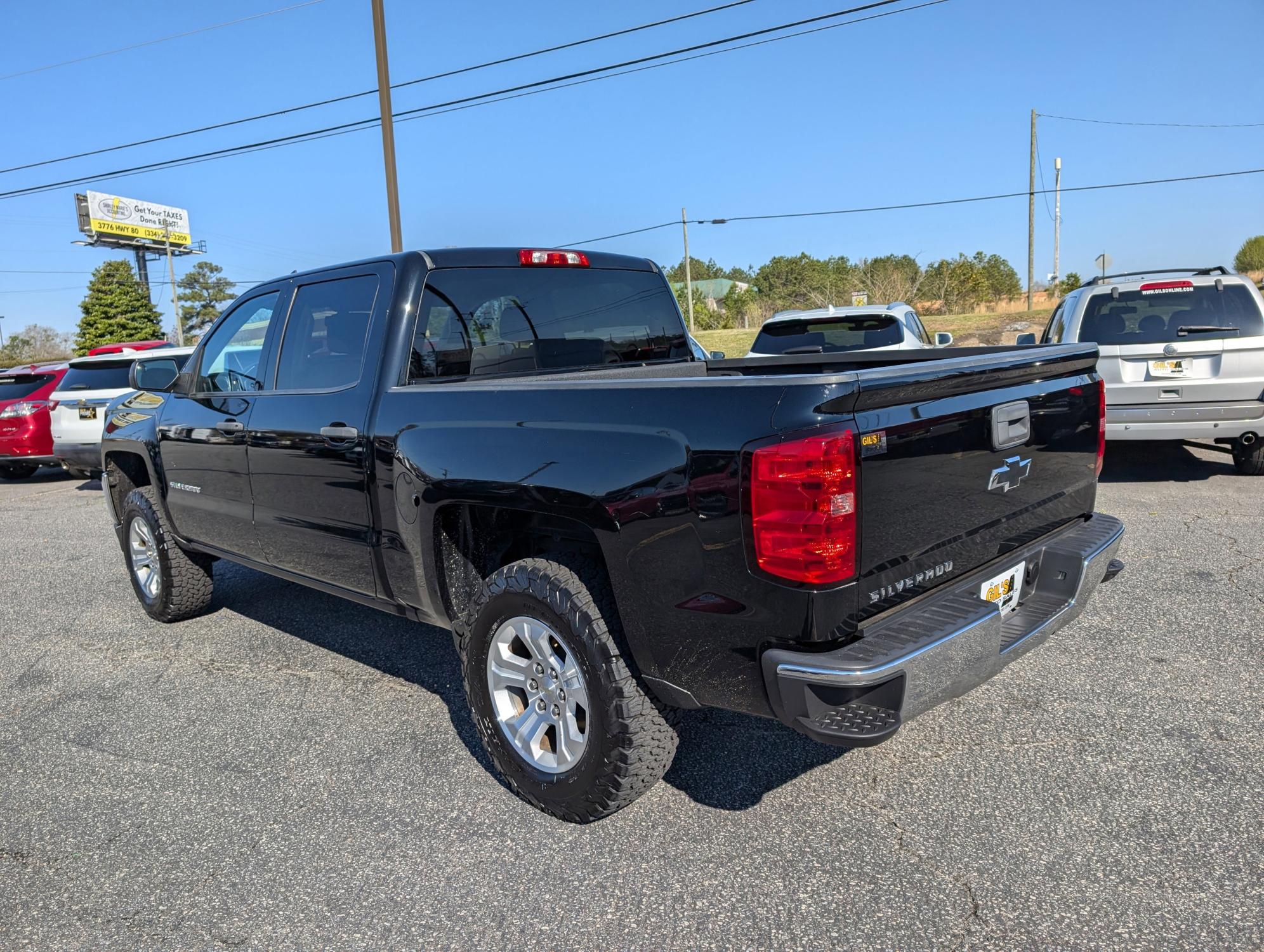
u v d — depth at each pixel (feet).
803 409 7.18
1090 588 9.87
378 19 46.47
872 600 7.63
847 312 27.86
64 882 8.98
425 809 10.01
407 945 7.76
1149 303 24.23
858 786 9.92
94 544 25.81
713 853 8.83
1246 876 7.98
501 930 7.87
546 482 8.85
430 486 10.11
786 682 7.38
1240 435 23.34
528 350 12.59
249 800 10.41
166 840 9.64
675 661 8.22
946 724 11.23
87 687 14.25
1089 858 8.38
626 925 7.84
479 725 10.14
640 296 14.47
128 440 16.72
